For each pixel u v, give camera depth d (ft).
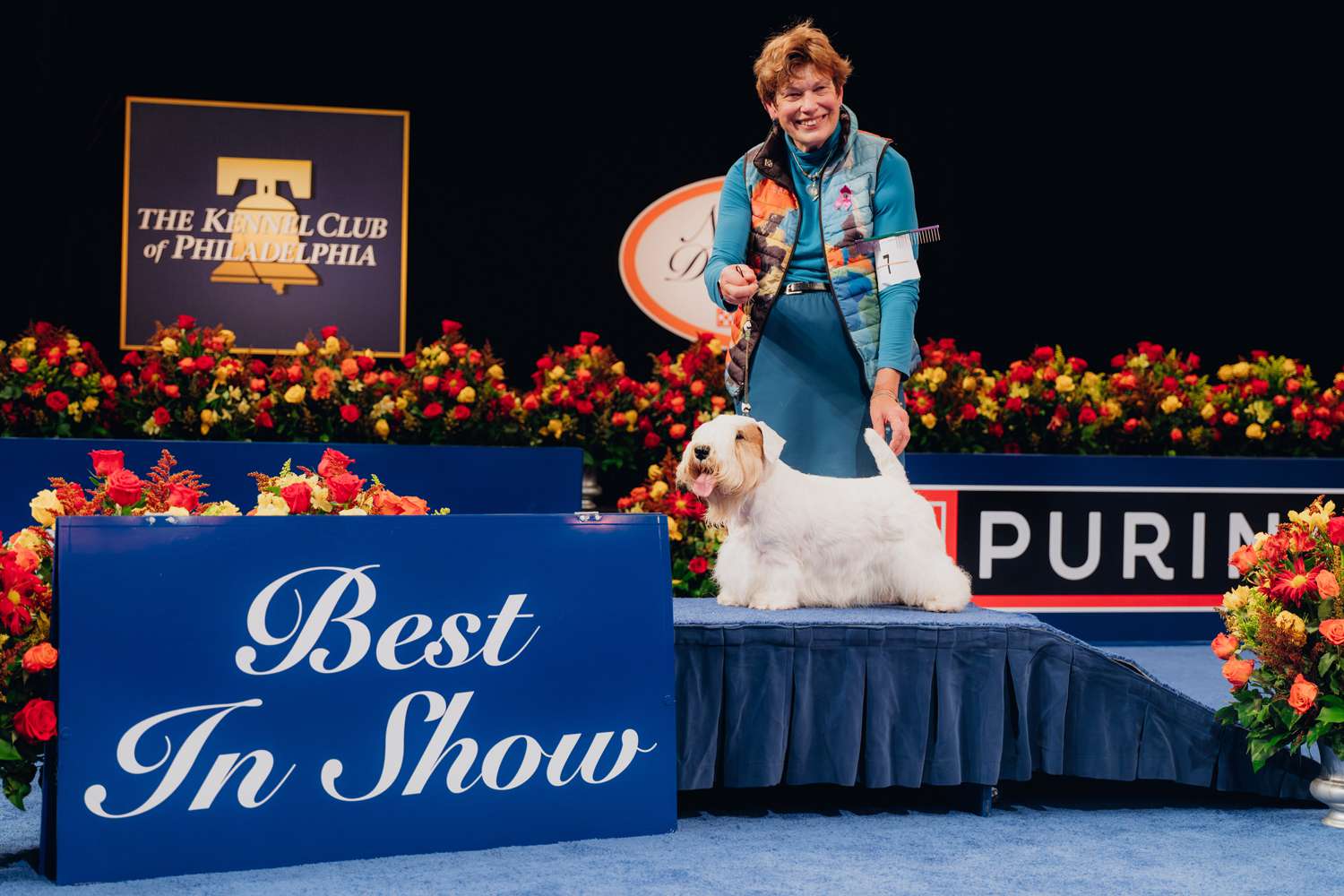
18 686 7.39
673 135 22.18
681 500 15.03
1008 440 18.11
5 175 20.51
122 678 7.14
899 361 10.28
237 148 21.16
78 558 7.22
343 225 21.52
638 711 8.40
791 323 10.57
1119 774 9.34
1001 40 22.72
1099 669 9.35
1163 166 23.21
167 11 20.85
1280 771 9.45
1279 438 18.49
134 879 7.06
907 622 9.06
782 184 10.65
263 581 7.57
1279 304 23.61
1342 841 8.66
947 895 7.30
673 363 19.04
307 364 17.34
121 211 20.90
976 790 9.43
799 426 10.60
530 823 8.04
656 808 8.41
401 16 21.45
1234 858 8.20
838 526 9.74
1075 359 18.81
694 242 22.31
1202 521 17.38
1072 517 17.06
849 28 22.41
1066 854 8.25
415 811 7.74
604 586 8.46
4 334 20.63
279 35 21.18
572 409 17.81
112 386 16.58
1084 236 23.15
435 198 21.74
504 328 22.00
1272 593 9.25
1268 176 23.43
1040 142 22.95
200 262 21.16
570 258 22.08
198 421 16.72
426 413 17.03
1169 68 23.07
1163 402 18.13
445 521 8.14
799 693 8.92
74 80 20.65
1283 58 23.24
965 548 16.80
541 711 8.13
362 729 7.66
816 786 10.09
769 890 7.33
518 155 21.88
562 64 21.86
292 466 15.75
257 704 7.43
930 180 22.76
